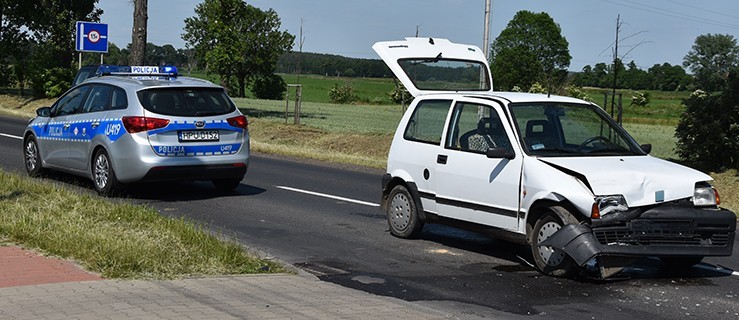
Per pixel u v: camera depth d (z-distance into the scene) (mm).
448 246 10031
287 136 29781
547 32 88625
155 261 7805
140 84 13242
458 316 6898
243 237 10289
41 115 14852
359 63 138250
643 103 75500
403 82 11922
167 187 14555
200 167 13117
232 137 13508
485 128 9406
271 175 17109
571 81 34625
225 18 36312
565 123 9281
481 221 9250
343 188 15320
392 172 10547
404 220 10383
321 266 8852
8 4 46750
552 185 8352
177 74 15102
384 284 8062
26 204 10766
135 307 6445
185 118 13047
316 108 59375
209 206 12664
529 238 8695
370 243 10133
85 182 14703
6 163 17016
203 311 6430
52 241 8445
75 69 42688
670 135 40531
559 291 7895
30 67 42031
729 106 22906
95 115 13570
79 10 49094
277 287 7461
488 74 12547
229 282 7527
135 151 12711
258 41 88562
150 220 9961
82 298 6664
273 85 92000
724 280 8555
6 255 8125
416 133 10344
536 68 87438
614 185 8172
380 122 41469
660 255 8094
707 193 8469
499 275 8539
